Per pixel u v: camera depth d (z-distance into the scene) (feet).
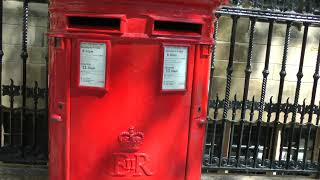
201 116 6.90
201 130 6.98
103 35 5.99
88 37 6.04
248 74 10.83
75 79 6.27
